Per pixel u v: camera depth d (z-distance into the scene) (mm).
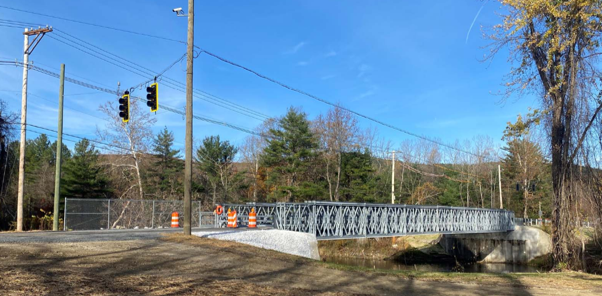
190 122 19000
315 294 10078
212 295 8844
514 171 64250
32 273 9352
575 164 19797
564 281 14297
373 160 59094
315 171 48344
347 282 12266
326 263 15711
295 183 47375
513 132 20984
